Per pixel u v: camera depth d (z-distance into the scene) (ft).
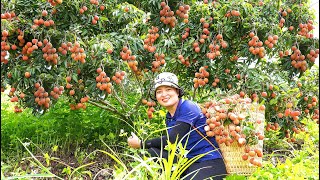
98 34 13.83
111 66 13.42
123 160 14.55
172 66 14.78
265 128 15.28
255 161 10.38
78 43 12.45
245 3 14.05
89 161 14.46
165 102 11.12
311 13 15.66
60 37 12.82
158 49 14.33
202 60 14.35
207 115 10.86
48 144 15.71
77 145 15.49
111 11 14.39
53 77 12.93
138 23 14.57
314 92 15.19
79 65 13.19
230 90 13.43
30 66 12.59
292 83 15.47
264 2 15.24
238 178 9.97
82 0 13.48
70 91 13.39
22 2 12.85
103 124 16.01
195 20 14.64
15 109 13.80
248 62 14.62
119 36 13.69
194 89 15.10
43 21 12.75
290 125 15.15
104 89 13.19
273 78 14.55
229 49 14.76
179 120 10.69
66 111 15.98
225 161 10.78
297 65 14.96
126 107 15.88
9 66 13.04
